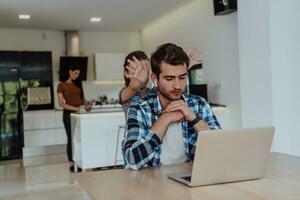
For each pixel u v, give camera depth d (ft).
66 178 16.49
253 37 13.32
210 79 18.31
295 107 12.87
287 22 12.75
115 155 16.99
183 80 5.16
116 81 26.32
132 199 3.76
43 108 24.27
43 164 20.54
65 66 24.39
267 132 4.38
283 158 5.88
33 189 14.56
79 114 16.74
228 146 4.19
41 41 25.18
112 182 4.52
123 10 20.27
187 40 20.43
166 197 3.78
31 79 23.84
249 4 13.41
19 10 19.22
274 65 12.59
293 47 12.82
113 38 27.04
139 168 5.08
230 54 16.51
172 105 5.17
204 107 5.98
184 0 18.86
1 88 22.62
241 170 4.34
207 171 4.16
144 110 5.49
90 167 16.62
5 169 19.39
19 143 23.11
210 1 17.87
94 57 25.35
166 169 5.13
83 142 16.53
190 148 5.63
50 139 23.59
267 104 12.82
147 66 6.80
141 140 5.06
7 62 22.89
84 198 12.95
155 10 20.71
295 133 12.89
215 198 3.70
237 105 16.16
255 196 3.74
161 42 23.77
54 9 19.30
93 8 19.45
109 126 16.97
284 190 3.94
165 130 5.08
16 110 23.02
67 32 25.40
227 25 16.63
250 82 13.56
